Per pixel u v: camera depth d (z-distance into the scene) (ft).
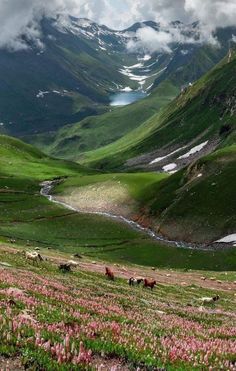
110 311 72.08
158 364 38.68
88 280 140.46
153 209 465.88
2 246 217.77
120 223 461.37
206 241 377.91
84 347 38.01
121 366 37.55
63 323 46.57
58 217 483.10
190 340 56.08
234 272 292.81
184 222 414.62
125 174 615.98
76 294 91.45
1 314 43.45
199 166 497.46
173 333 61.82
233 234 374.22
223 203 416.67
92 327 48.67
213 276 268.41
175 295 156.15
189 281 230.48
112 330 49.21
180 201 447.01
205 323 90.38
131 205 500.74
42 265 157.07
